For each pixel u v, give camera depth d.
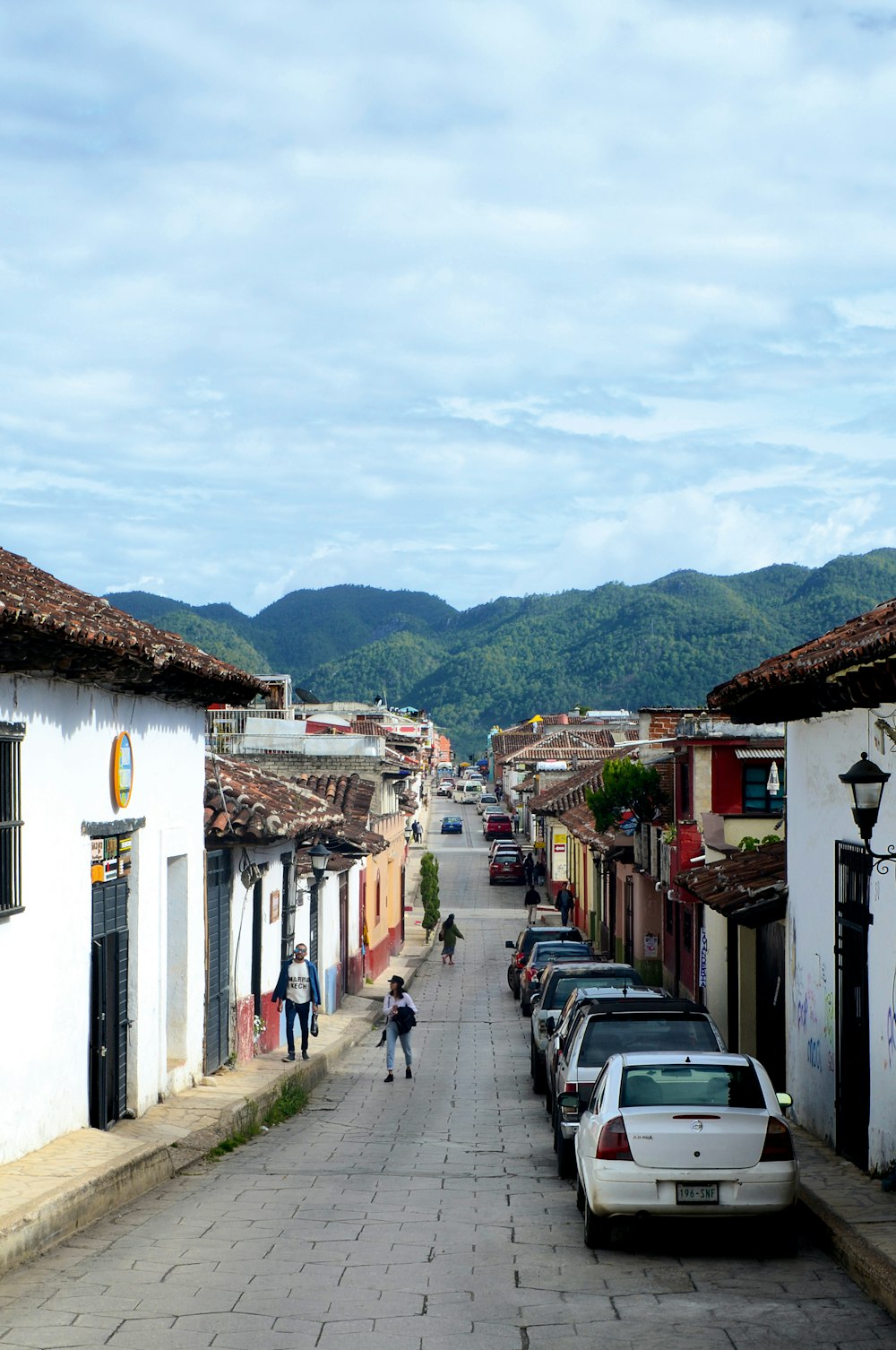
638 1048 13.05
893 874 11.45
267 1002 21.41
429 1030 29.66
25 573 12.63
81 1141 11.63
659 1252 9.51
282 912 22.80
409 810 50.31
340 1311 7.76
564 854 59.75
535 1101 19.55
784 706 14.87
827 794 13.98
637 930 33.44
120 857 13.73
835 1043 13.45
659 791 29.22
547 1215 10.95
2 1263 8.43
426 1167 13.64
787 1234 9.48
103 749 12.85
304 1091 19.16
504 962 45.53
